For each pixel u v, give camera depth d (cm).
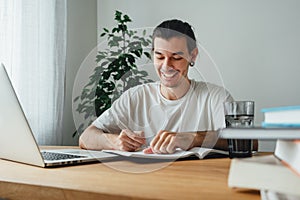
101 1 350
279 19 298
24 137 90
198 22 319
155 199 55
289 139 50
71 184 68
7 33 230
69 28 312
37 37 253
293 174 49
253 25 304
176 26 83
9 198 73
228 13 311
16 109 86
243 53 306
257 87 303
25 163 99
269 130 50
